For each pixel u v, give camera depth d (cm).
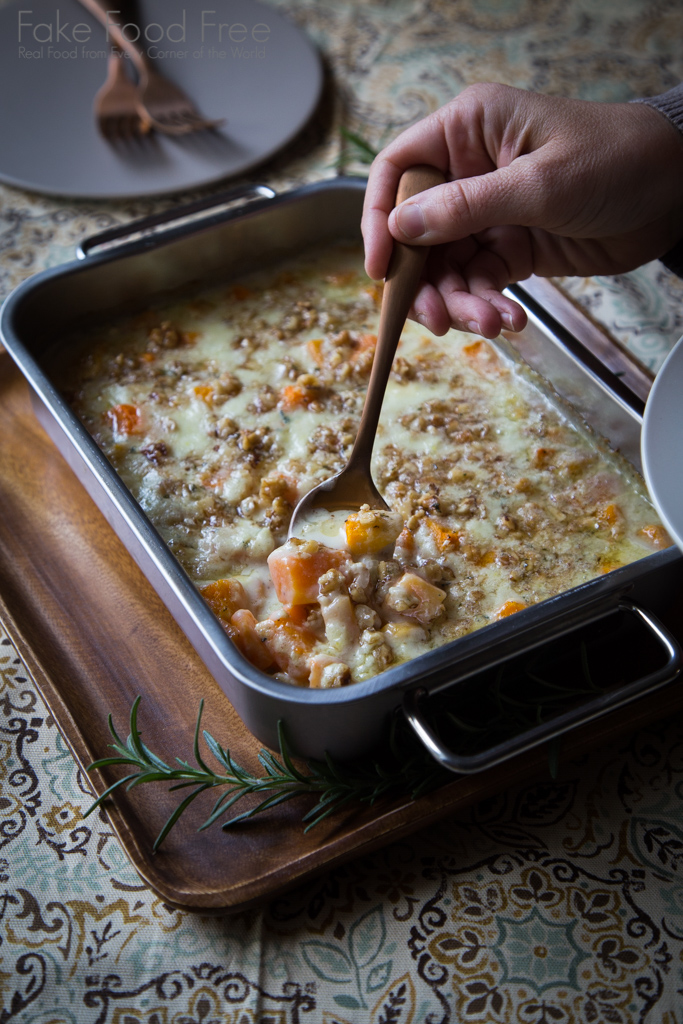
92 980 61
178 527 72
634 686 61
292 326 82
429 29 113
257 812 63
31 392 76
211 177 96
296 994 61
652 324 88
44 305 80
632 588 63
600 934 63
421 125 75
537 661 67
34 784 67
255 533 71
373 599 67
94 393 79
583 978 61
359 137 101
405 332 82
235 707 64
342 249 87
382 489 74
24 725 69
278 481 73
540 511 73
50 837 65
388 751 65
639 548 72
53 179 96
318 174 99
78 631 71
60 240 94
